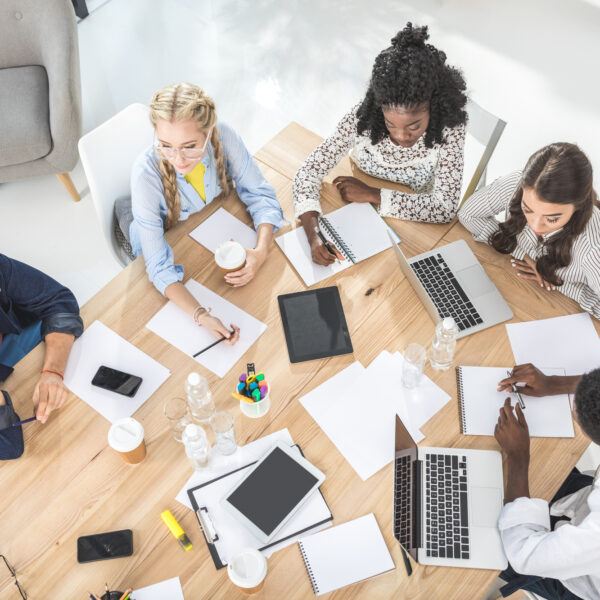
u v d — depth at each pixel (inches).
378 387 65.8
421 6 154.2
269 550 56.6
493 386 66.0
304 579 55.4
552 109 135.8
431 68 66.9
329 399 65.1
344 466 61.2
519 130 131.8
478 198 74.7
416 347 63.9
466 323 70.1
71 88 105.0
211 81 139.0
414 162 80.4
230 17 151.6
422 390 65.7
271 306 71.4
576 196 61.1
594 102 137.2
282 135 86.7
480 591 55.2
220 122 74.4
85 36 146.7
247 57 143.6
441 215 77.2
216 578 55.4
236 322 70.1
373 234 76.7
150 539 57.4
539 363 67.6
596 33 149.6
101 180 82.1
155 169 72.1
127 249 87.0
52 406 64.2
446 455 61.6
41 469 61.0
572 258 68.9
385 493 59.7
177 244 76.1
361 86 139.3
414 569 56.1
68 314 69.9
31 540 57.3
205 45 145.9
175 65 141.9
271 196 78.1
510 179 72.1
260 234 75.2
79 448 62.2
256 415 63.5
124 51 144.3
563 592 64.7
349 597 54.7
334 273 73.7
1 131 106.4
